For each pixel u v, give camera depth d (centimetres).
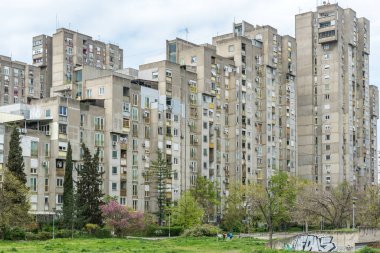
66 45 19450
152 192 13150
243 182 15325
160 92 13688
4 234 8906
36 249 6762
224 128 15225
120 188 12512
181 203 11712
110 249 6994
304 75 18662
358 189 15062
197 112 14475
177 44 16325
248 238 10050
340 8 18600
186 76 14312
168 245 8194
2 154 10638
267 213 12644
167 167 12394
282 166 16812
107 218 10538
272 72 16788
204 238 10044
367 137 19788
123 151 12694
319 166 18250
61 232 9694
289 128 17125
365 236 8400
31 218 9425
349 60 18725
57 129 11450
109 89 12512
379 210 11194
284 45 17325
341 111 18238
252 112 15938
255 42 16388
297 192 13438
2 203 8588
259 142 16138
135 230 10888
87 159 10631
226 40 15988
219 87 15138
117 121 12519
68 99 11725
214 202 13100
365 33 19938
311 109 18425
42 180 11212
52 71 19825
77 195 10138
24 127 11500
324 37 18412
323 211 11788
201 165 14312
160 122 13412
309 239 7881
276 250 6750
